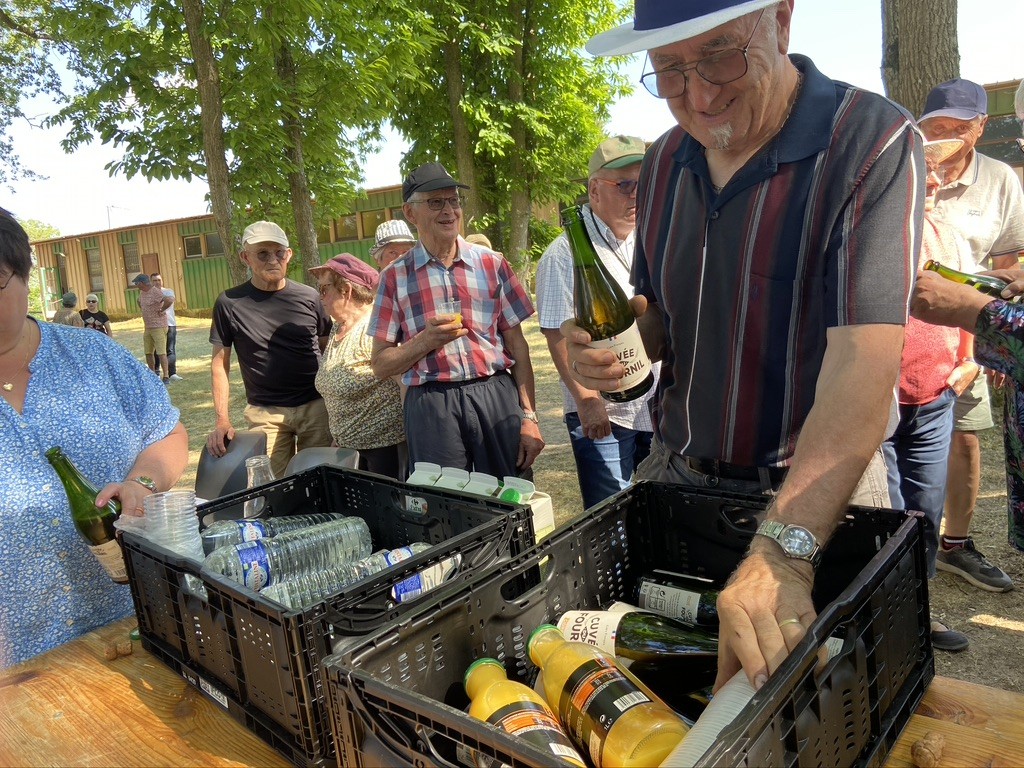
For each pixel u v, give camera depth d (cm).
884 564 94
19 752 117
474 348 296
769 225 128
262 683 112
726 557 130
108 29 641
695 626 120
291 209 820
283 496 182
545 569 119
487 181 1430
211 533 155
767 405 136
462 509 150
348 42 708
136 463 177
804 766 77
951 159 286
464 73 1351
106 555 148
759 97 121
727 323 138
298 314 389
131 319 2603
